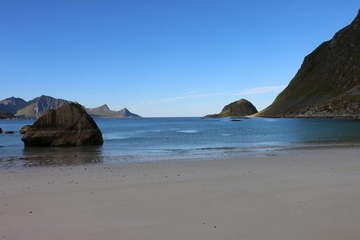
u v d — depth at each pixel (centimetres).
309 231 675
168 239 641
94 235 664
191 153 2475
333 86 19262
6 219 766
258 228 693
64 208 853
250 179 1237
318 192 1000
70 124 3173
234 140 3984
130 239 642
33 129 3102
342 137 4006
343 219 746
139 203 896
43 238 651
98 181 1231
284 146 2942
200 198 945
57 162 1961
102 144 3419
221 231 678
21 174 1445
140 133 6159
